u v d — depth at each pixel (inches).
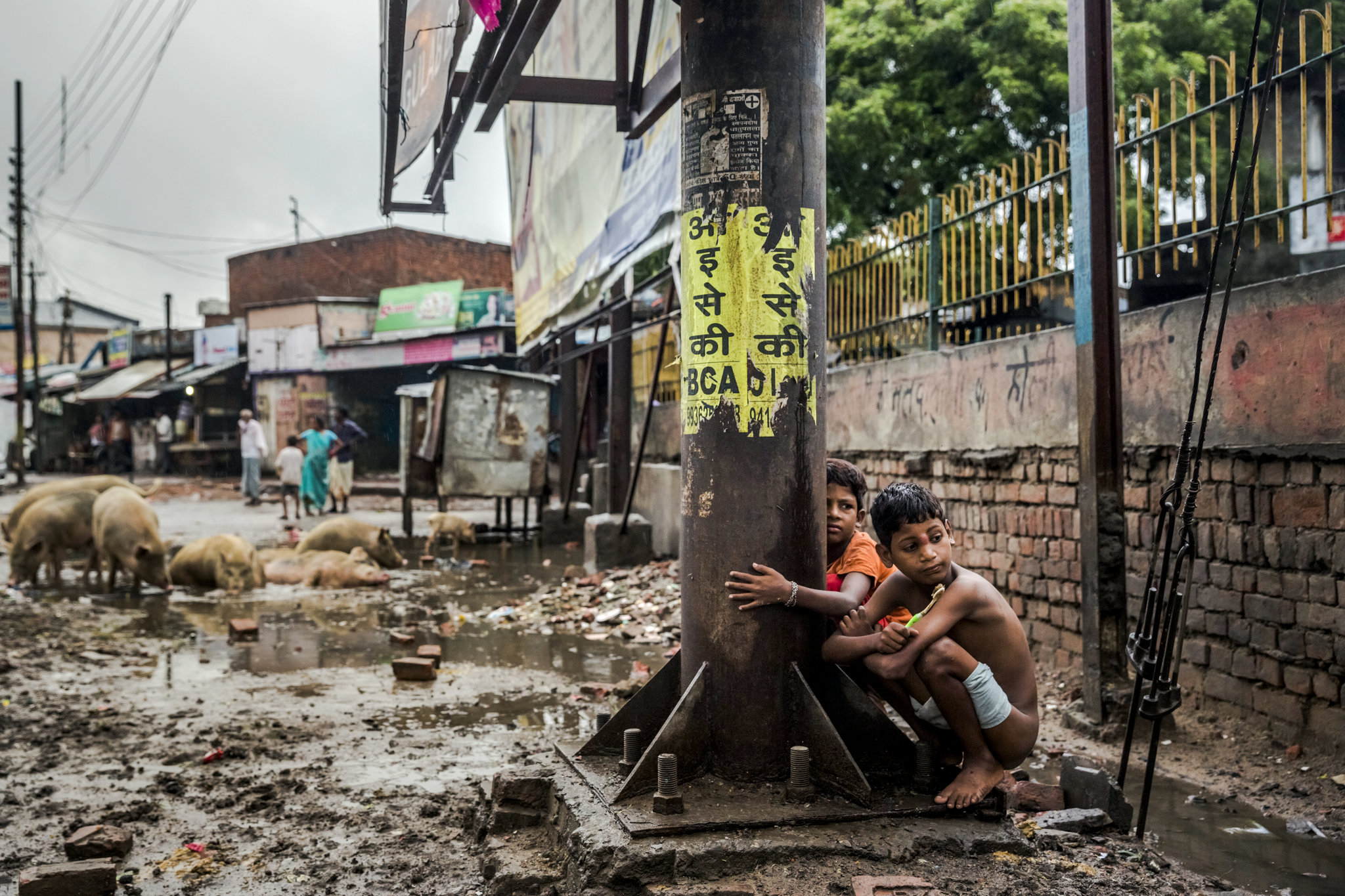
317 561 395.9
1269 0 464.8
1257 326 160.6
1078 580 206.8
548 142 440.5
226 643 276.7
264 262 1300.4
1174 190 184.2
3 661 240.5
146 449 1362.0
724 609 112.7
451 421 509.7
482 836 127.6
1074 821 119.3
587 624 300.5
